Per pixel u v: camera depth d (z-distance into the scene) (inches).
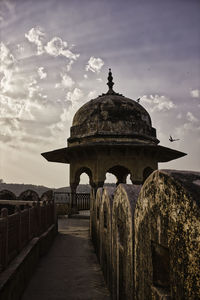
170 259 81.8
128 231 136.9
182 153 560.1
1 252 164.7
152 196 100.6
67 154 576.1
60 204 689.0
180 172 87.0
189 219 70.6
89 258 306.0
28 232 260.4
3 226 168.7
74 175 588.4
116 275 171.8
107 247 215.6
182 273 73.2
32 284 219.9
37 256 281.9
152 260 99.6
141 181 521.3
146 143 547.5
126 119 543.5
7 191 612.7
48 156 603.5
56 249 352.2
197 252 65.6
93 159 537.6
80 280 229.6
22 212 232.5
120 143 506.0
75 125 588.7
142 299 109.6
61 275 243.4
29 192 619.8
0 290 134.6
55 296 194.2
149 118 601.0
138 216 120.0
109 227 205.9
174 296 78.0
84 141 546.0
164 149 515.5
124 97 607.5
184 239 72.9
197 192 71.6
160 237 91.0
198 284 64.3
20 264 186.9
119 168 747.4
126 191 149.3
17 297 177.9
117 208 173.9
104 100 571.2
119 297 160.4
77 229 508.4
